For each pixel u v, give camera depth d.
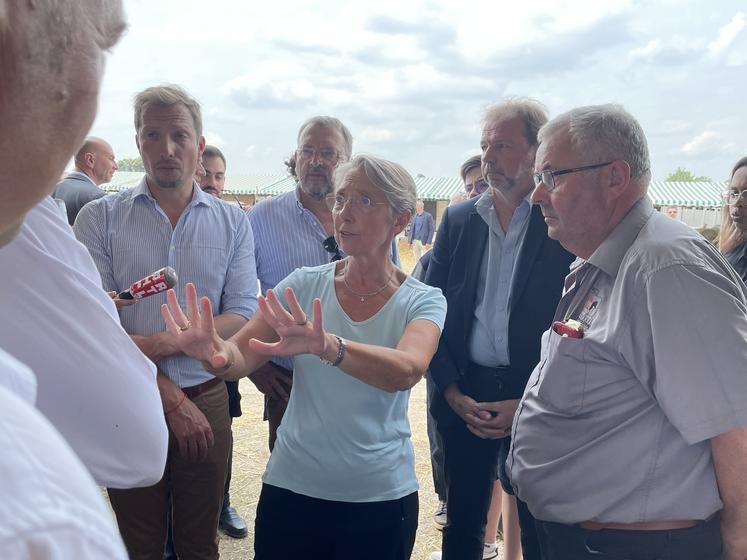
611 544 1.59
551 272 2.39
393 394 1.87
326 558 1.83
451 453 2.61
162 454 1.05
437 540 3.25
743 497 1.43
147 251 2.35
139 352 0.98
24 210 0.45
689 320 1.42
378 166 1.85
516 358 2.41
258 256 2.88
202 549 2.42
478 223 2.59
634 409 1.56
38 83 0.41
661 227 1.57
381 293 1.92
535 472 1.73
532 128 2.38
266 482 1.88
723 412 1.39
